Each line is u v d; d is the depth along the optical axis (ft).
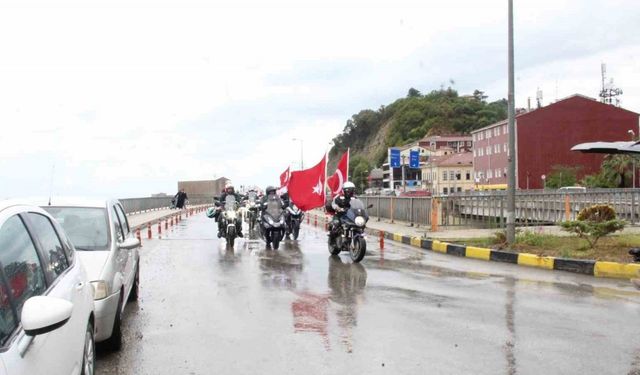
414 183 394.93
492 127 291.79
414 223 79.10
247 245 59.82
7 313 10.25
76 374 13.29
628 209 68.33
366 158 539.70
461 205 69.92
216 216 70.33
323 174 66.95
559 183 249.55
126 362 19.72
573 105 263.90
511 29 50.34
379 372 18.72
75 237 22.85
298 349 21.27
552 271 40.98
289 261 46.50
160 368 19.12
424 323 25.23
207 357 20.31
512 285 35.01
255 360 19.98
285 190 78.28
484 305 29.01
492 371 18.84
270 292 32.50
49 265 13.51
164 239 66.90
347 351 21.04
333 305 28.99
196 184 248.93
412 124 490.49
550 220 70.49
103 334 19.47
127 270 25.61
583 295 31.68
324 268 42.47
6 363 9.19
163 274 39.24
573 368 19.13
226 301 29.94
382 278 37.70
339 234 48.83
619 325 24.85
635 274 37.40
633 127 265.34
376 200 99.09
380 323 25.22
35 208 14.74
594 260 40.32
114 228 24.14
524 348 21.42
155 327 24.49
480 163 310.45
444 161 360.48
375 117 590.14
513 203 49.83
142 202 139.85
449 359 20.10
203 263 45.03
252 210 75.77
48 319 9.98
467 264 44.96
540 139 263.29
